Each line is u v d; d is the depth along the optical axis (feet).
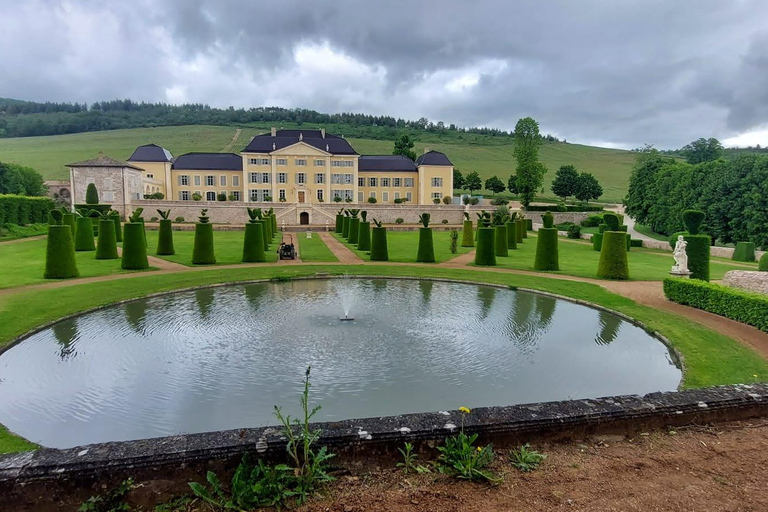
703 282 53.78
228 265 86.17
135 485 13.05
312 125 604.08
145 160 248.93
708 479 14.21
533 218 247.50
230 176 259.80
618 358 37.86
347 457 14.58
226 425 25.94
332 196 262.67
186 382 31.73
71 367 34.40
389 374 33.45
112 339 40.98
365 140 518.37
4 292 56.85
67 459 12.92
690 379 32.01
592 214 235.40
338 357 36.83
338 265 87.20
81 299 54.03
